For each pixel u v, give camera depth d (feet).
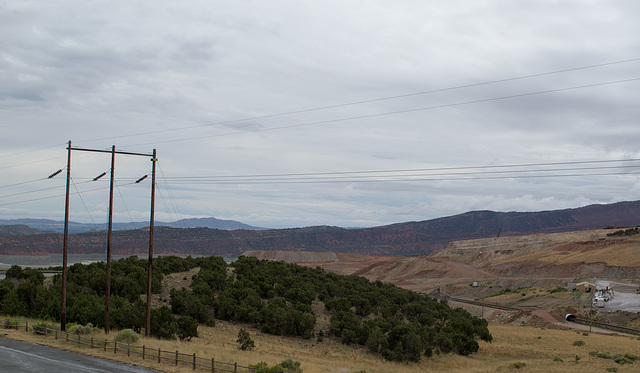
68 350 112.47
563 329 336.08
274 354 163.12
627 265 594.65
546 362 179.01
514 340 260.21
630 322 353.92
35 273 275.80
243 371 105.70
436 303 348.79
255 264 363.76
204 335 191.52
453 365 191.42
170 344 137.69
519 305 481.05
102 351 113.19
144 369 97.45
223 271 319.88
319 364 147.95
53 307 172.86
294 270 363.97
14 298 189.47
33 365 95.66
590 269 631.56
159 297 252.62
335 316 242.78
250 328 228.02
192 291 259.60
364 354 195.52
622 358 177.99
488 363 196.54
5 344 116.37
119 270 277.44
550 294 507.30
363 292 316.81
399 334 202.80
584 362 176.04
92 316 166.40
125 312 169.58
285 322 221.25
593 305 419.74
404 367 174.29
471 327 243.40
